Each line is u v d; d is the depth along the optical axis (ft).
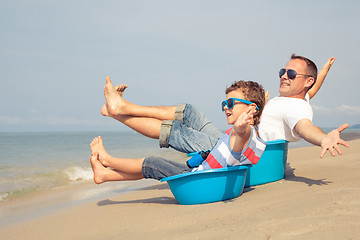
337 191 8.13
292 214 6.51
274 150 11.79
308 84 12.01
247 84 9.15
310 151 25.13
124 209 10.38
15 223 10.46
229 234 5.78
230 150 9.05
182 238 6.00
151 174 10.33
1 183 20.13
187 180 9.29
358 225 5.41
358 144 26.27
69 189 18.19
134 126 11.76
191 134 10.91
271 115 11.84
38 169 25.66
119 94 12.82
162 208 9.58
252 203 8.35
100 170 10.85
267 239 5.28
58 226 9.07
